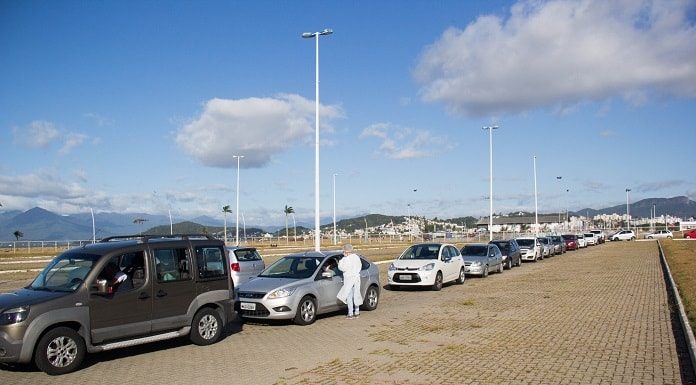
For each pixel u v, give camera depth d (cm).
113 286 953
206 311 1080
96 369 897
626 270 2659
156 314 1002
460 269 2192
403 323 1287
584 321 1263
